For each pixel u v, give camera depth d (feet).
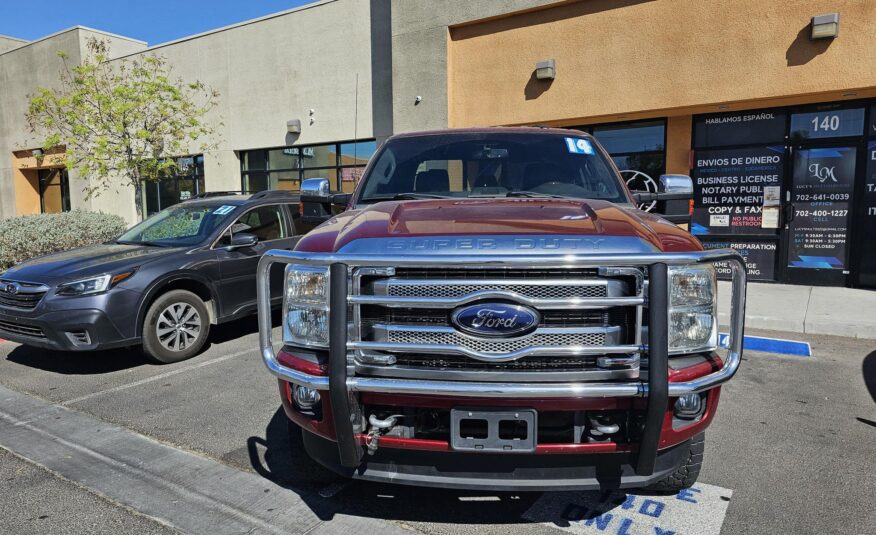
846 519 9.58
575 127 36.42
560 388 7.43
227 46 51.60
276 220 23.67
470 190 12.07
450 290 7.77
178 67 54.54
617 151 35.47
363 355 7.98
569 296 7.66
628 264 7.42
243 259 21.45
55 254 20.88
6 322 18.45
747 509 9.95
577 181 12.04
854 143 29.40
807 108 30.27
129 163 41.22
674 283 7.88
